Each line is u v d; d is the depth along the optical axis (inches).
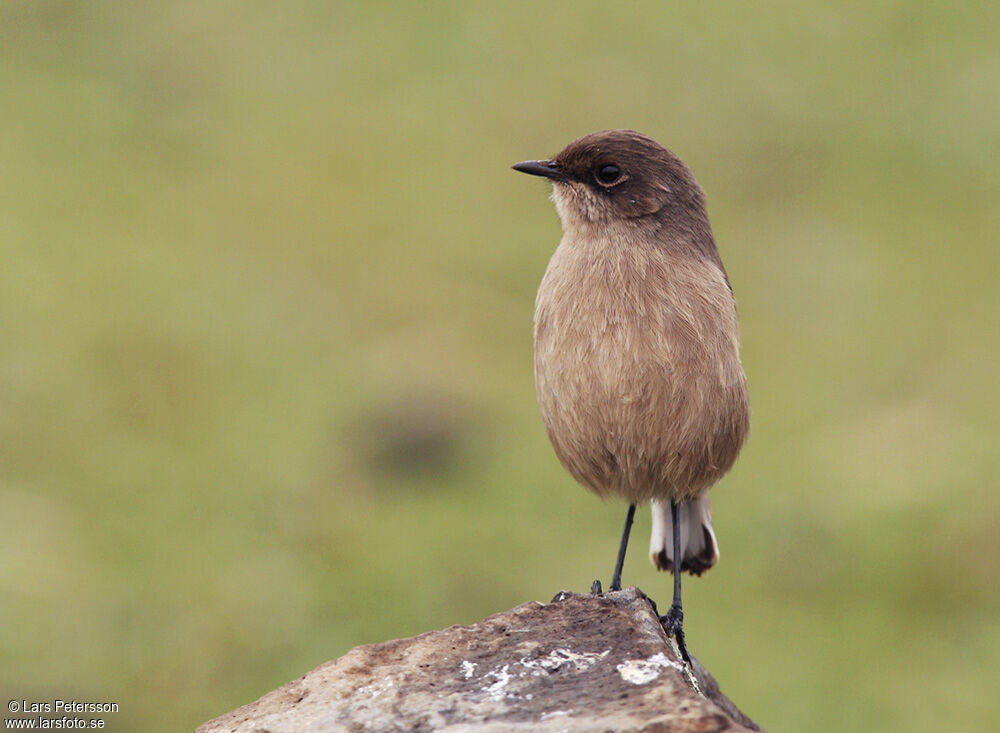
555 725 253.9
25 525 578.2
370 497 611.8
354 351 721.6
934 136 932.6
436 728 259.6
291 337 730.2
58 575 552.4
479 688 272.4
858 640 530.3
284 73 994.1
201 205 851.4
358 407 665.6
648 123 925.8
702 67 985.5
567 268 352.8
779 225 854.5
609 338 341.7
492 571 564.4
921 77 978.1
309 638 531.5
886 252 831.1
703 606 547.8
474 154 906.1
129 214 834.8
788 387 708.0
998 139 924.6
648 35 1013.8
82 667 514.3
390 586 554.9
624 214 356.5
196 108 956.6
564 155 369.7
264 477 622.8
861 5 1048.8
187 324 732.7
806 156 913.5
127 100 957.2
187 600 548.1
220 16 1042.7
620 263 346.9
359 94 971.9
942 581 558.3
